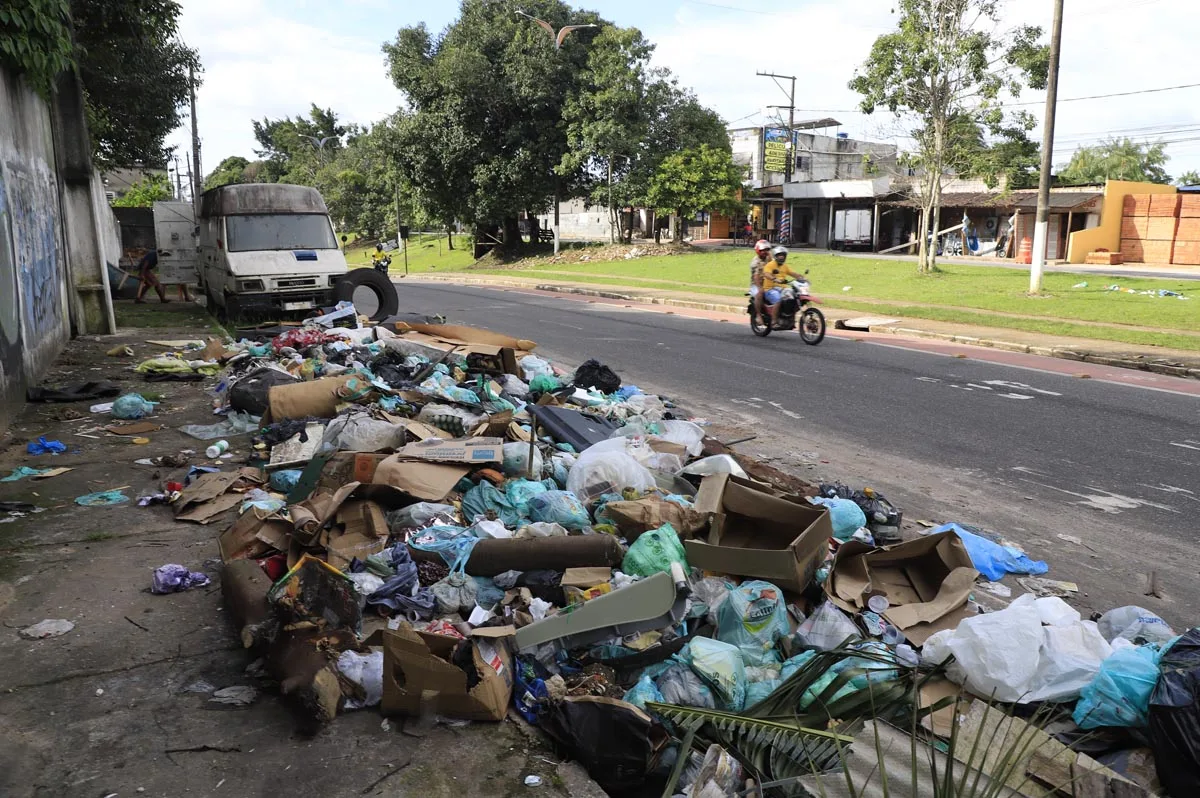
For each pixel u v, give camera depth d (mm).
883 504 5652
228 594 4020
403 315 15641
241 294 14461
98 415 8172
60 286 12570
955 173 28703
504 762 3127
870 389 10789
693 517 4742
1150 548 5598
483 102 41375
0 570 4531
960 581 4258
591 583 4148
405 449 5582
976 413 9438
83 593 4305
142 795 2857
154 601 4242
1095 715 3203
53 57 9992
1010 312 19047
